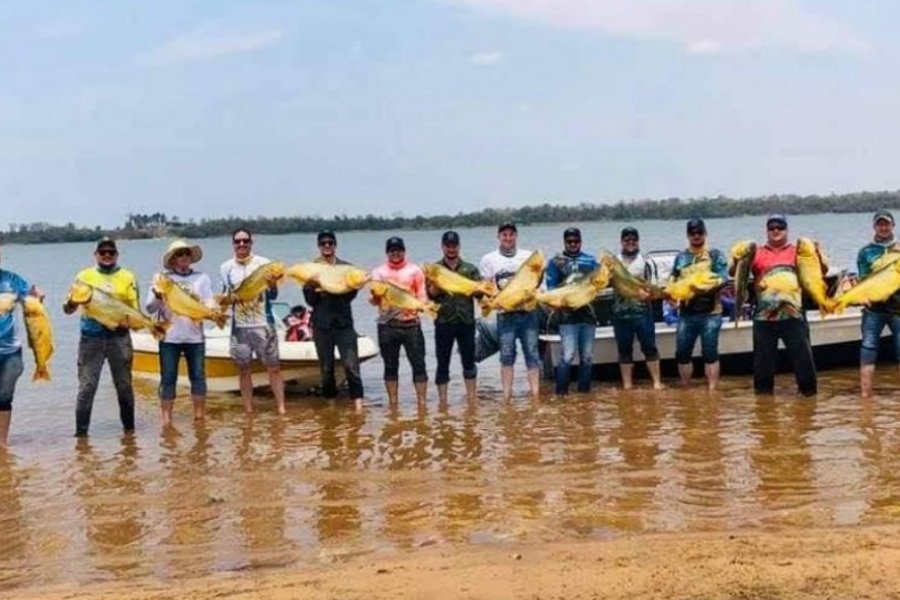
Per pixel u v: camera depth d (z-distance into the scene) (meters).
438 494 7.76
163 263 12.32
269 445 10.08
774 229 11.68
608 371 13.84
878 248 11.35
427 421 11.16
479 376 15.23
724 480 7.86
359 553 6.36
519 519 6.98
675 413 10.91
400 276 12.13
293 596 5.45
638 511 7.09
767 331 11.74
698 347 13.52
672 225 97.94
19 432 11.66
